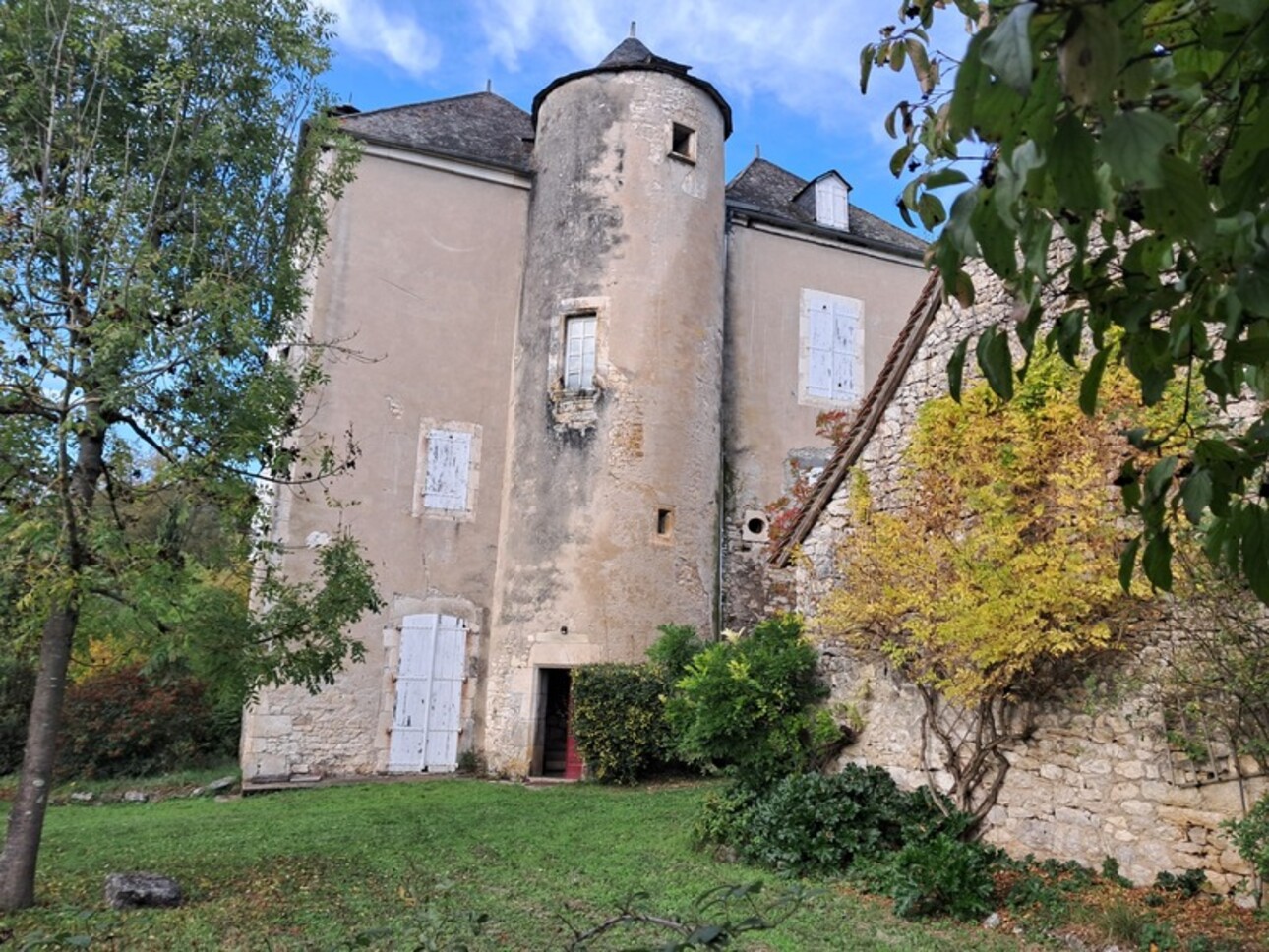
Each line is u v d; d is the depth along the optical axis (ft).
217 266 20.85
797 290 52.65
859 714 26.66
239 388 20.56
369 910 18.56
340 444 42.45
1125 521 19.47
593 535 41.55
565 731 42.88
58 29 20.20
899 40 8.11
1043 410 21.77
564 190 46.29
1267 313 4.82
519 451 44.29
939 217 7.33
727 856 23.61
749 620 46.47
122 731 42.32
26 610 18.54
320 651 22.38
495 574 44.34
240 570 22.81
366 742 40.78
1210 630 18.08
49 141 19.26
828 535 29.07
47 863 23.26
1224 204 5.19
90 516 18.13
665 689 38.27
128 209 19.40
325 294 43.45
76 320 18.69
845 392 52.26
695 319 45.57
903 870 20.11
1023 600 20.07
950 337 25.98
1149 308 6.17
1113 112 4.02
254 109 22.22
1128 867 19.56
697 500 43.98
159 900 18.94
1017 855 21.88
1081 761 20.89
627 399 43.11
